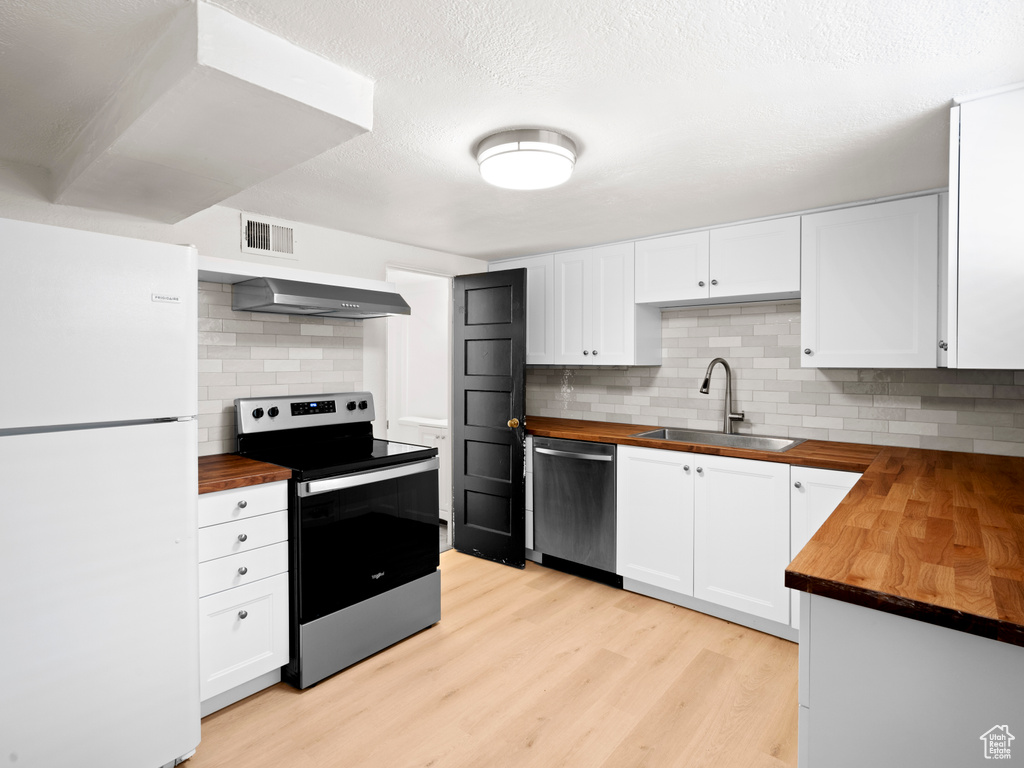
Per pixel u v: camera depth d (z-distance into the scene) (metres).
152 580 1.62
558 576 3.29
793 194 2.42
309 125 1.42
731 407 3.24
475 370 3.63
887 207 2.45
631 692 2.10
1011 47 1.27
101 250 1.51
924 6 1.13
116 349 1.54
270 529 2.09
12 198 1.99
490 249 3.67
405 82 1.47
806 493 2.39
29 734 1.41
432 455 2.65
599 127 1.74
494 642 2.50
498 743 1.83
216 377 2.57
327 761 1.75
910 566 1.05
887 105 1.58
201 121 1.39
